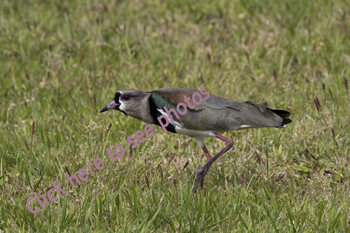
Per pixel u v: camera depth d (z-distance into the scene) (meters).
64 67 14.20
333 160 10.31
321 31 15.65
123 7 18.14
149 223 8.15
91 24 17.05
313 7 17.14
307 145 10.73
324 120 11.35
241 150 10.91
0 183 9.42
